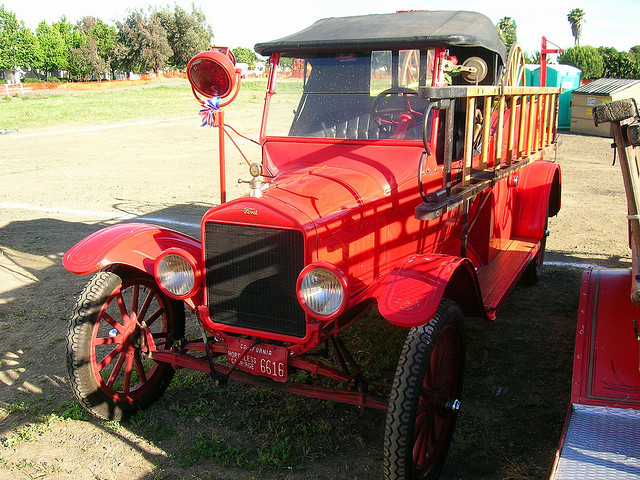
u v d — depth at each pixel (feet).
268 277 10.39
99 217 29.04
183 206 31.32
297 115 13.67
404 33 12.51
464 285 11.14
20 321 17.31
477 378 14.07
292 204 10.29
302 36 13.56
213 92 11.66
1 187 36.78
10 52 224.53
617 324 11.62
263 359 10.68
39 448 11.45
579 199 32.73
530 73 66.44
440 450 10.71
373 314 17.69
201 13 224.12
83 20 252.42
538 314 17.71
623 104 7.48
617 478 7.93
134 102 101.76
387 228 11.76
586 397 9.73
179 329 14.03
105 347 15.74
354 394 10.37
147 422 12.49
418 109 12.50
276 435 11.77
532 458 11.06
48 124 71.00
